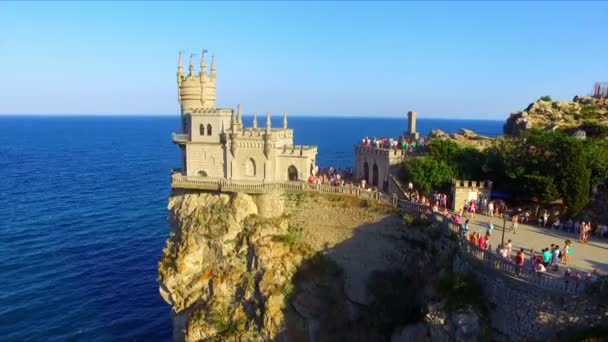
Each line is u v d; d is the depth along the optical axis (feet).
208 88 210.59
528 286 109.70
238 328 172.24
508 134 277.44
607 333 95.61
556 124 237.04
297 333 170.40
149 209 353.92
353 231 174.40
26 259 249.55
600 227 140.87
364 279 171.73
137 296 218.38
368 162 211.61
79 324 193.47
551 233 143.74
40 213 334.85
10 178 467.93
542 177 157.79
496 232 144.15
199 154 200.03
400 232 162.20
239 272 181.27
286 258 177.06
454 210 170.19
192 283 187.21
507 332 114.11
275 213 187.52
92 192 407.64
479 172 181.88
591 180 158.40
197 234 188.96
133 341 185.88
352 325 170.91
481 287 122.62
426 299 140.56
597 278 102.73
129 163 599.16
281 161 194.18
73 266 244.42
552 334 104.78
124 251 267.80
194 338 176.45
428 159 187.01
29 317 195.11
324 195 182.29
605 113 253.03
